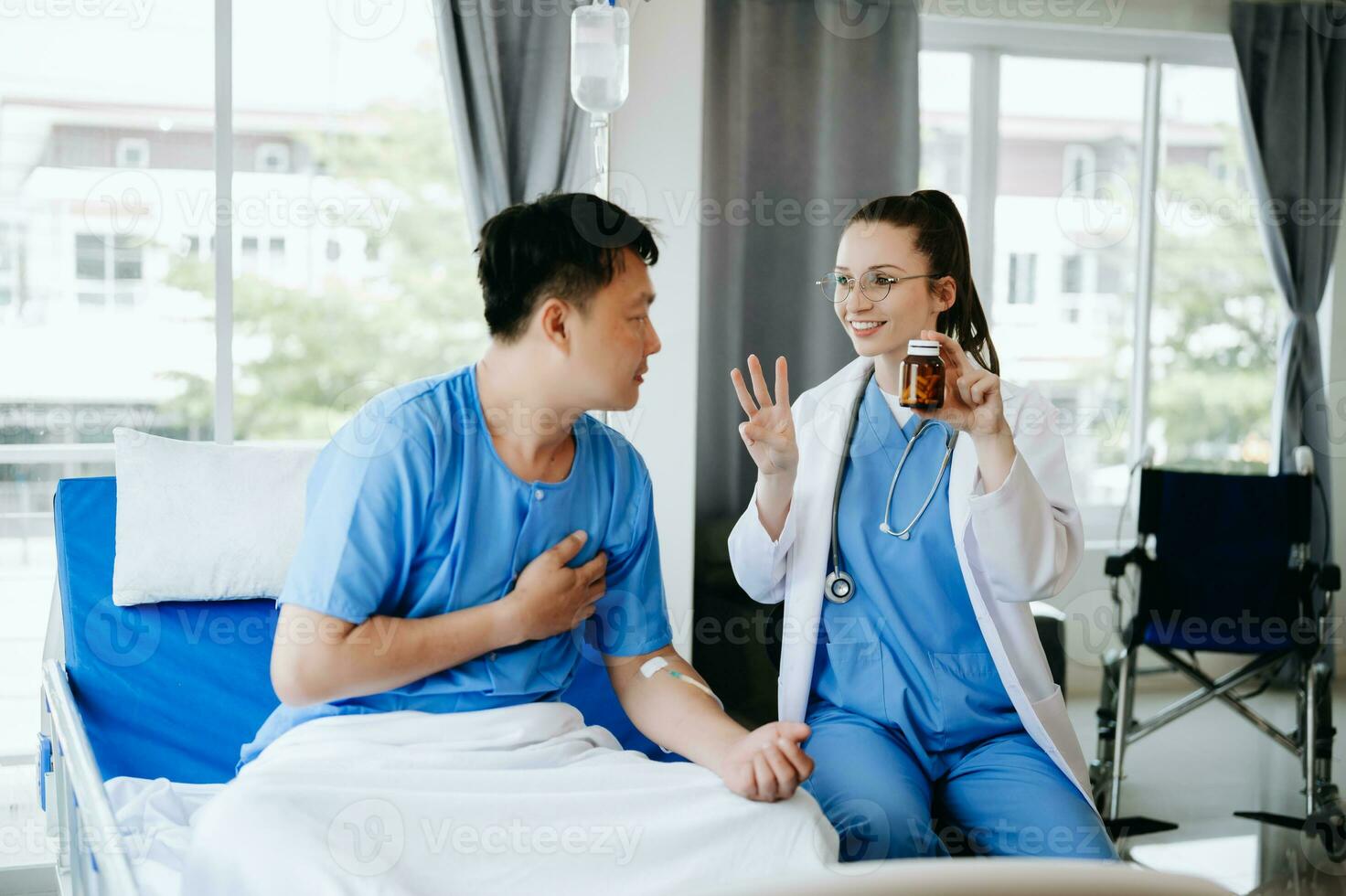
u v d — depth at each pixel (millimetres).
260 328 5352
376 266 5363
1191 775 2670
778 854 1165
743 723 2545
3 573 3133
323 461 1320
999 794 1440
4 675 3064
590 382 1267
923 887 836
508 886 1122
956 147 2756
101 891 1196
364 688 1227
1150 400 2824
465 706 1310
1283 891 2148
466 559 1298
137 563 1884
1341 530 2760
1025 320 2785
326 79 3959
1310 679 2527
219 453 2000
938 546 1544
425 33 3939
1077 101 2787
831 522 1578
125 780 1549
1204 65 2805
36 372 3174
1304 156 2805
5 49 3104
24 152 3137
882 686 1531
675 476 2561
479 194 2660
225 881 1072
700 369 2598
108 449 3152
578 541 1322
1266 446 2838
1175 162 2814
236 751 1805
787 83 2602
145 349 3270
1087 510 2818
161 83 3225
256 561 1927
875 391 1652
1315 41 2807
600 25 2066
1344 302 2822
